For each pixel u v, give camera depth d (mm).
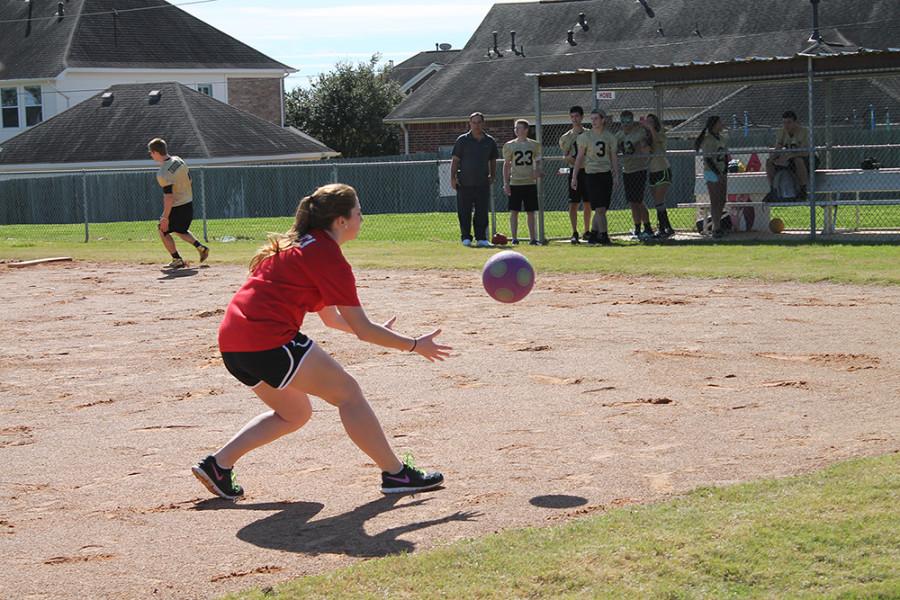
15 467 7625
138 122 52344
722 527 5500
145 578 5434
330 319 6863
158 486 7078
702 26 51688
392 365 10758
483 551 5383
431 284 16984
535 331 12453
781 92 42688
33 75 57625
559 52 54031
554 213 36281
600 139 21391
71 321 14414
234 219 43344
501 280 8109
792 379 9547
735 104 42750
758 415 8336
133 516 6457
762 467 6879
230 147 51562
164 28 61562
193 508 6586
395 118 53812
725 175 21672
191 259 22031
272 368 6363
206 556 5715
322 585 5082
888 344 10984
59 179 47656
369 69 68062
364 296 15727
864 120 40344
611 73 22219
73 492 7000
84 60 57719
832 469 6508
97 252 24297
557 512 6133
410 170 47031
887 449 7160
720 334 11867
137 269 20781
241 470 7348
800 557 5082
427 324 13133
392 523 6109
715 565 5035
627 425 8156
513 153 22125
